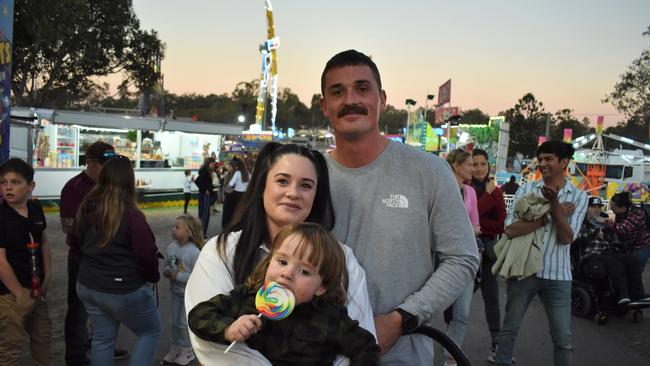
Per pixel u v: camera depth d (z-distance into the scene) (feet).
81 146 53.21
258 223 5.91
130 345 15.57
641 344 17.71
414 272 6.54
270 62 146.92
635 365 15.65
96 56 72.95
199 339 5.04
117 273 10.76
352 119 6.55
